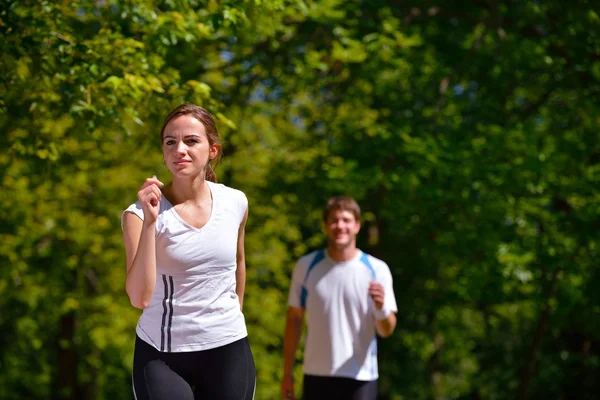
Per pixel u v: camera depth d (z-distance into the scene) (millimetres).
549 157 17656
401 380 35031
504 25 20500
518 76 21094
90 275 26547
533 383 28109
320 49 18547
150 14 9992
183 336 4930
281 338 27688
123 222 4934
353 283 8609
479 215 17672
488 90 21766
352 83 19781
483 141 18141
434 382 35844
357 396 8586
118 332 25719
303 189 22781
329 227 8656
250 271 26438
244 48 16469
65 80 9086
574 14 18109
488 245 18000
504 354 30531
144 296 4746
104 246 25109
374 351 8734
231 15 10023
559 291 19734
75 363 28328
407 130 19078
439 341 33719
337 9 18359
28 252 22672
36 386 30781
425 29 21688
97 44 9531
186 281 4914
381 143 19672
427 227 19125
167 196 4965
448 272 24969
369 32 18938
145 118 10781
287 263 27562
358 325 8617
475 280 18500
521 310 27266
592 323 22250
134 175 24375
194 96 10008
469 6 21484
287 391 9109
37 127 10266
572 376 27359
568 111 21078
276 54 18250
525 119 21219
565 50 19562
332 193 21078
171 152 4879
